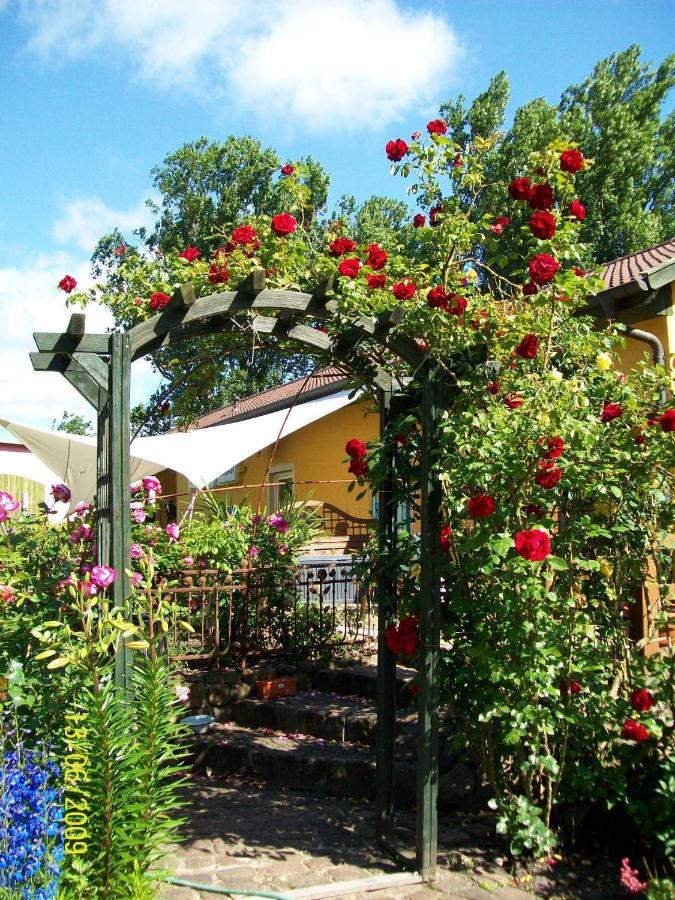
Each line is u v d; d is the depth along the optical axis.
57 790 3.13
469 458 3.83
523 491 3.93
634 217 23.22
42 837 2.94
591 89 27.00
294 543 7.81
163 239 26.67
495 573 3.94
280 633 7.56
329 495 13.98
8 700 3.70
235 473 17.62
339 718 6.04
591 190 23.23
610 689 4.45
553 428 3.72
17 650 4.27
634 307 7.49
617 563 4.49
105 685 3.42
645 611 5.16
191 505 8.80
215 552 7.16
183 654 6.93
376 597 4.66
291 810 4.99
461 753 4.82
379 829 4.39
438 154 4.80
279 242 4.33
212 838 4.48
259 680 6.97
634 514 4.50
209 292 4.23
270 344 4.73
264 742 6.01
